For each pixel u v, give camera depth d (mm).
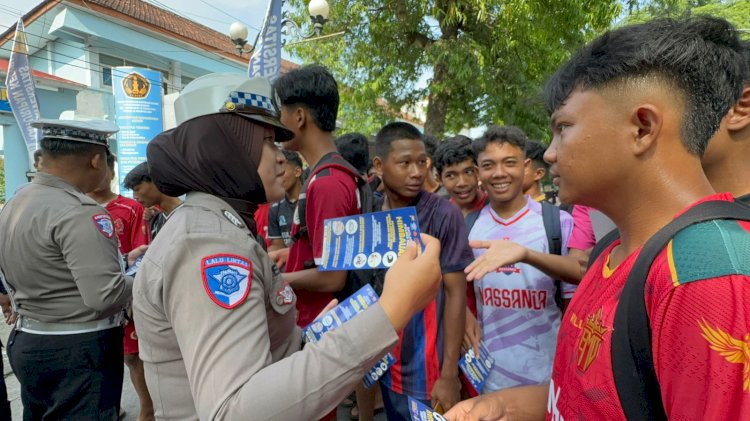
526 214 2025
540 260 1576
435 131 8641
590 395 639
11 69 7004
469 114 8945
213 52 13570
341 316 1129
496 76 8234
